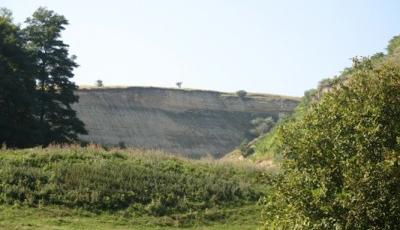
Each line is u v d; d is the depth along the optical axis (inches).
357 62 537.0
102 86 5900.6
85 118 5123.0
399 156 438.9
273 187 542.9
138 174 1258.6
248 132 6481.3
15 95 2199.8
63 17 2731.3
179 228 1060.5
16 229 887.7
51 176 1168.8
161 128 5812.0
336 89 534.9
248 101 7126.0
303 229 485.4
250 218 1150.3
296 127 541.6
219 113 6678.2
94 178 1194.0
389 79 492.7
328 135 498.9
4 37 2352.4
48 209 1047.0
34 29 2664.9
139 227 1032.2
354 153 470.0
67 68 2645.2
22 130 2226.9
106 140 5054.1
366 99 491.2
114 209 1101.7
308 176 495.5
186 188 1245.7
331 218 461.7
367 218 438.6
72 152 1337.4
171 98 6427.2
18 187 1097.4
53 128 2527.1
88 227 976.3
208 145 5989.2
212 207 1185.4
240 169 1459.2
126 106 5728.3
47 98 2546.8
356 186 438.0
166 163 1398.9
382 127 466.9
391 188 434.9
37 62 2623.0
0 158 1238.9
